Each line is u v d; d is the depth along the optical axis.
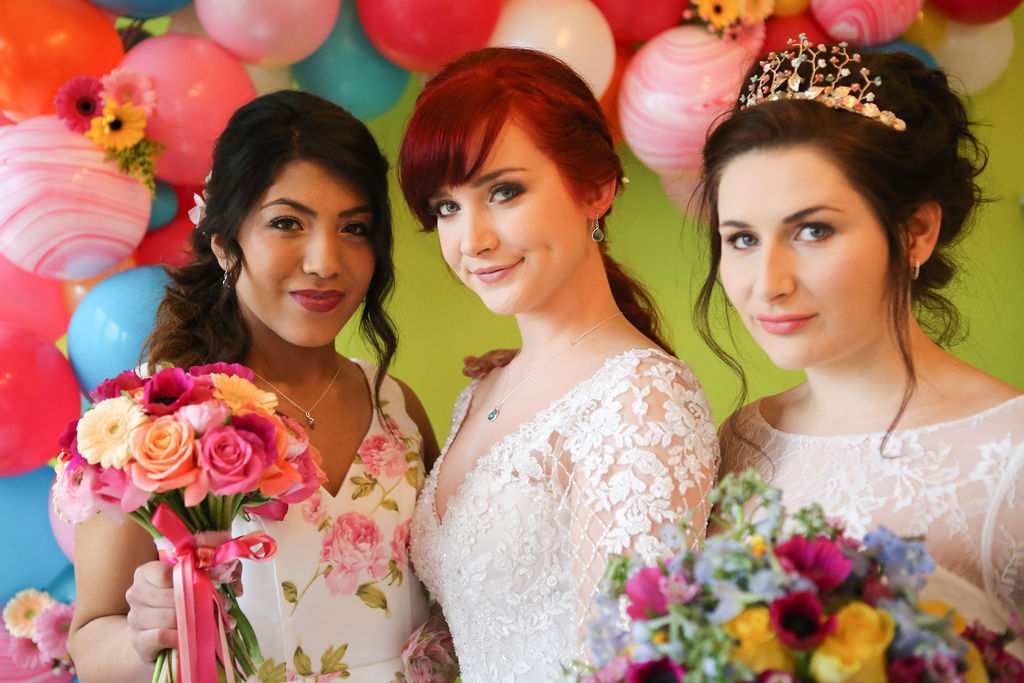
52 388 2.37
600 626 1.01
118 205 2.35
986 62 3.13
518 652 1.64
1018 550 1.21
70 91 2.32
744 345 3.29
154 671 1.56
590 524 1.50
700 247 2.62
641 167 3.24
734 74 2.61
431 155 1.63
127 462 1.41
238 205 1.76
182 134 2.38
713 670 0.86
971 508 1.24
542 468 1.62
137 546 1.73
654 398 1.55
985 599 1.23
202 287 1.93
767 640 0.87
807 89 1.36
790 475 1.43
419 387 3.13
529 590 1.61
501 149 1.61
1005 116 3.46
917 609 0.92
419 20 2.44
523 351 1.86
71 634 1.75
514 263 1.66
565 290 1.75
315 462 1.65
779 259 1.30
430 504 1.87
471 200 1.65
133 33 2.74
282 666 1.79
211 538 1.52
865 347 1.38
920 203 1.30
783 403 1.60
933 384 1.37
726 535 1.02
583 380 1.67
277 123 1.76
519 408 1.75
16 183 2.27
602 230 1.79
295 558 1.81
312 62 2.61
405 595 1.93
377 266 1.94
